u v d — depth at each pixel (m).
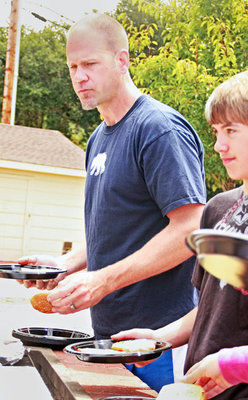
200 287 1.94
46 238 15.91
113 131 2.67
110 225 2.58
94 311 2.63
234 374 1.43
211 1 11.32
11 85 17.84
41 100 30.89
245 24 10.98
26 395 1.66
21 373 1.82
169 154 2.38
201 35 11.53
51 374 1.99
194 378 1.54
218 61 10.67
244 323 1.64
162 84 10.73
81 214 16.09
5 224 15.66
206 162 10.63
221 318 1.68
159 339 2.00
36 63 31.17
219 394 1.65
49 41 32.59
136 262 2.31
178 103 10.85
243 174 1.54
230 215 1.78
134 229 2.53
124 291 2.50
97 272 2.29
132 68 11.07
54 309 2.25
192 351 1.80
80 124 31.06
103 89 2.55
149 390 1.81
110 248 2.60
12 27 17.73
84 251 2.97
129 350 1.80
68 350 1.81
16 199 15.73
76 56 2.55
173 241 2.32
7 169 15.59
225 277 1.03
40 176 15.80
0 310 5.90
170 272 2.48
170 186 2.35
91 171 2.77
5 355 1.96
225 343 1.66
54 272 2.51
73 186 16.03
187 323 2.04
